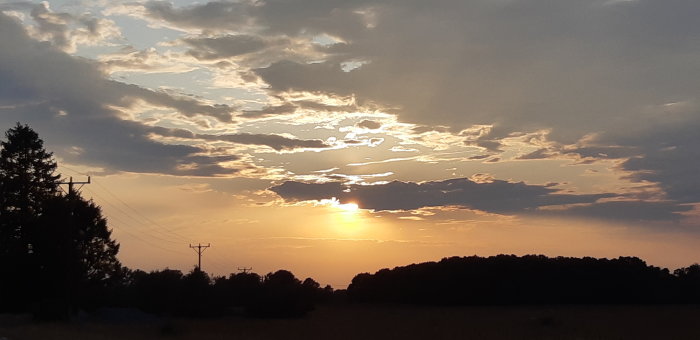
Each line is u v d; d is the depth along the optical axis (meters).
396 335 58.03
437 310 120.81
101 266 75.31
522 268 140.12
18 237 72.94
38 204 76.69
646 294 132.50
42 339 39.97
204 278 93.12
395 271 159.25
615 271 134.50
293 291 96.69
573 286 134.50
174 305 90.81
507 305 136.25
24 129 79.69
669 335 57.53
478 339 53.66
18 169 78.94
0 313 68.44
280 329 65.44
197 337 52.00
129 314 76.38
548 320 73.62
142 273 98.94
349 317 96.12
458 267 147.00
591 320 80.88
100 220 74.31
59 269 68.75
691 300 133.25
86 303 74.88
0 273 68.31
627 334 58.53
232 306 102.19
